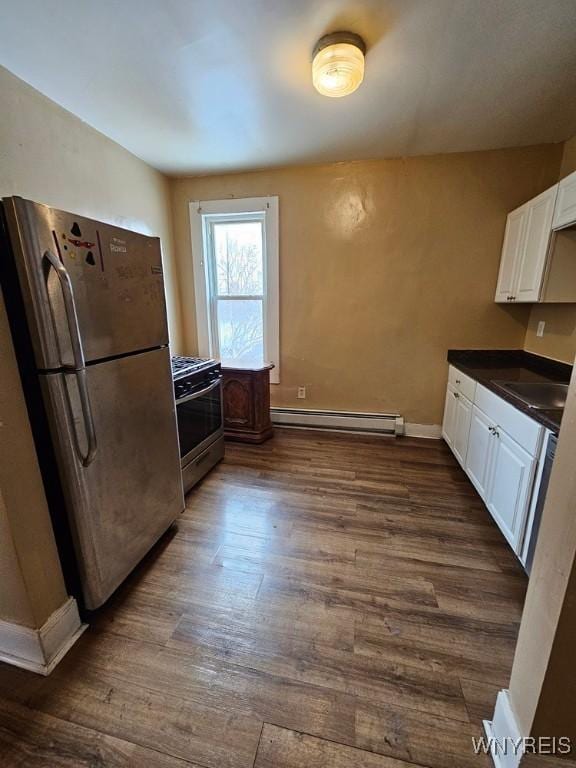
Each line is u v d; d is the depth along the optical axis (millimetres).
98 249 1341
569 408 813
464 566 1748
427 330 3129
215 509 2219
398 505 2256
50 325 1150
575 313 2252
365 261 3096
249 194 3156
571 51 1642
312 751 1025
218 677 1229
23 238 1062
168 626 1425
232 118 2225
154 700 1157
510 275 2658
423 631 1400
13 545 1144
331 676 1231
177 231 3373
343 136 2475
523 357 2949
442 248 2941
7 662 1274
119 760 1005
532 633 912
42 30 1491
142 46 1605
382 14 1438
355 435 3396
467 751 1022
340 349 3342
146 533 1730
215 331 3604
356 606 1518
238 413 3225
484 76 1820
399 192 2902
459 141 2566
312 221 3102
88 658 1294
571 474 785
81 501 1313
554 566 831
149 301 1678
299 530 2016
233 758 1010
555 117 2230
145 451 1696
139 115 2188
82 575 1382
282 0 1367
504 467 1865
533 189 2703
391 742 1045
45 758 1011
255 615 1476
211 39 1570
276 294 3328
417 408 3316
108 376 1425
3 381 1087
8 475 1112
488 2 1377
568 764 878
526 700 916
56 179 2074
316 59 1618
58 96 1979
